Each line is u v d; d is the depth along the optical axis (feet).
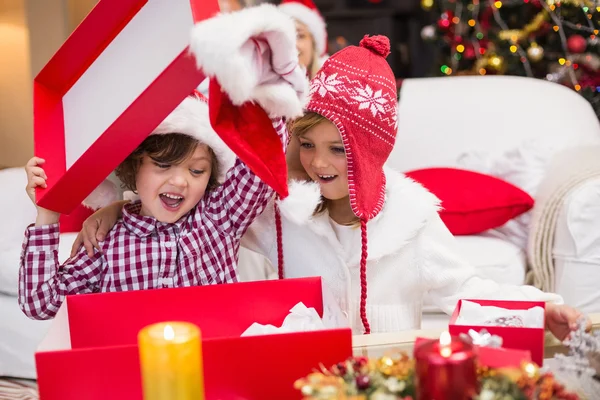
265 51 2.81
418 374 2.14
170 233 3.84
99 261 3.79
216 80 2.66
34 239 3.56
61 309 3.03
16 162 8.42
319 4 15.60
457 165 7.43
